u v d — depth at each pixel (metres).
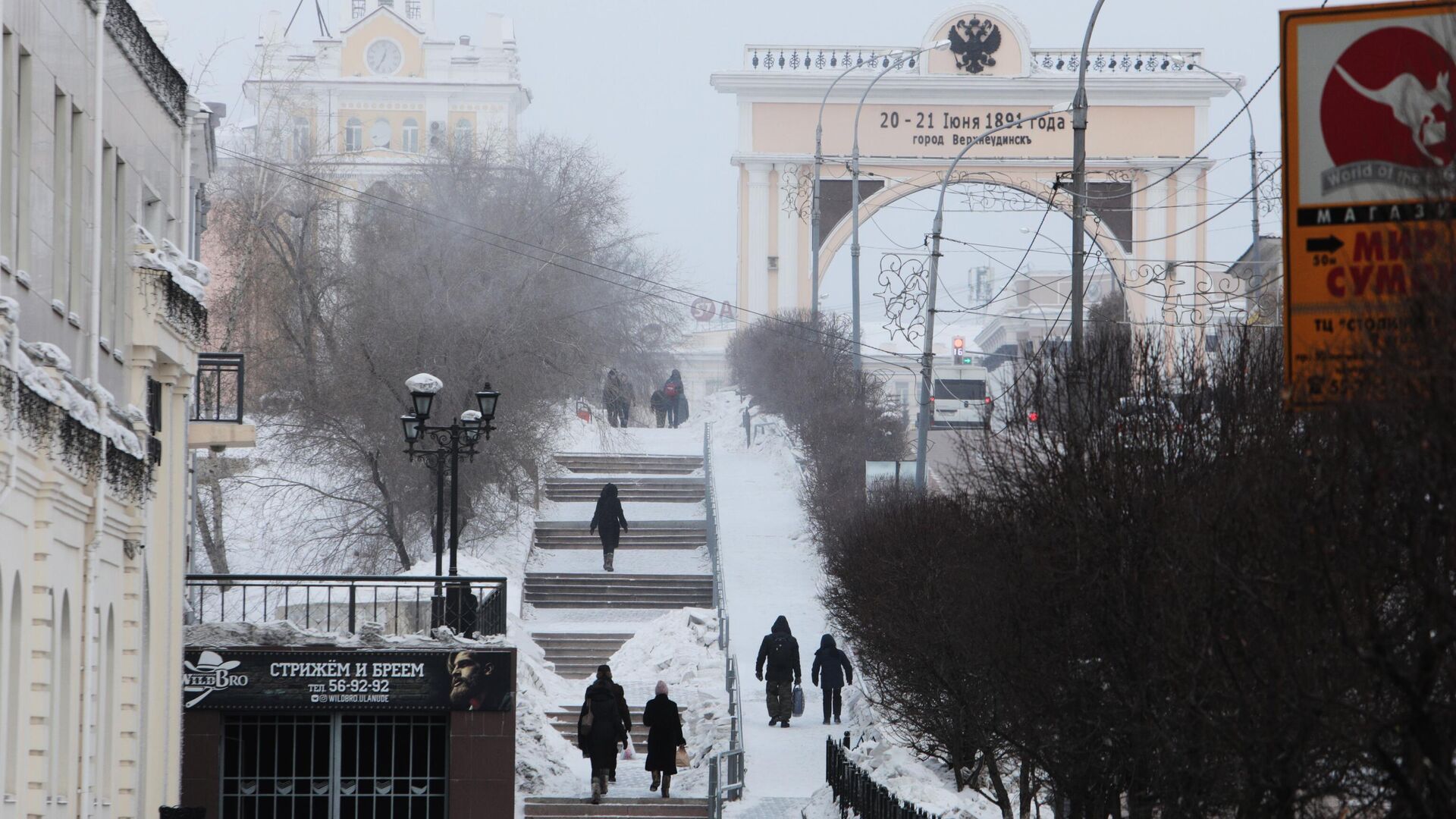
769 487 132.00
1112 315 89.31
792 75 163.88
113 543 42.28
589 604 107.06
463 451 74.56
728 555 114.69
